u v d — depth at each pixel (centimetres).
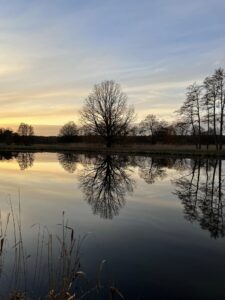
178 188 2261
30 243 1084
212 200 1859
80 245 1091
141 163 4019
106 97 5969
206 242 1156
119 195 2012
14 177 2772
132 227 1333
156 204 1762
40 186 2323
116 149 5716
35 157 5025
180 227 1335
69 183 2480
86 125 6103
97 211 1596
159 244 1131
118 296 766
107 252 1042
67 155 5438
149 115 7544
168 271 912
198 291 805
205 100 4859
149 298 770
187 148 5422
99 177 2822
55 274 786
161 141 7162
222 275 893
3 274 827
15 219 1405
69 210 1611
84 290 775
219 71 4744
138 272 902
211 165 3747
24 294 691
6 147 6806
